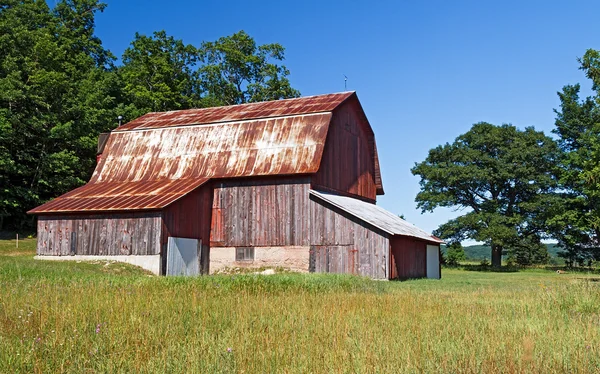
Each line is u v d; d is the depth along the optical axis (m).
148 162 43.19
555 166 64.94
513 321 13.55
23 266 27.14
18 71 56.25
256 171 39.28
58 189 55.03
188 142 43.12
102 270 32.75
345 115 44.34
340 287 23.17
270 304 15.52
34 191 53.38
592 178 35.84
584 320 13.89
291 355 9.66
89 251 36.62
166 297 16.53
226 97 77.25
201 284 21.67
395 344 10.31
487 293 22.75
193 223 38.34
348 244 36.19
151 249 35.16
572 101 67.44
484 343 10.46
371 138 48.88
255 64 77.56
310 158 38.59
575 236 62.91
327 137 40.62
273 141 40.50
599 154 36.72
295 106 43.41
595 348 10.29
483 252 148.12
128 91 67.94
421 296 19.92
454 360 9.32
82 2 74.94
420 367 8.91
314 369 8.88
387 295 19.77
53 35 67.44
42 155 54.50
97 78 64.31
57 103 57.06
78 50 70.56
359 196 46.38
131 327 11.55
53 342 10.05
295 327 12.09
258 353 9.55
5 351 9.50
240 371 8.62
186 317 13.07
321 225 37.22
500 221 65.12
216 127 43.06
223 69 77.56
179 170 41.72
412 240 39.66
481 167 68.69
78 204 37.91
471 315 14.28
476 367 8.99
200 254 38.91
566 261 68.25
